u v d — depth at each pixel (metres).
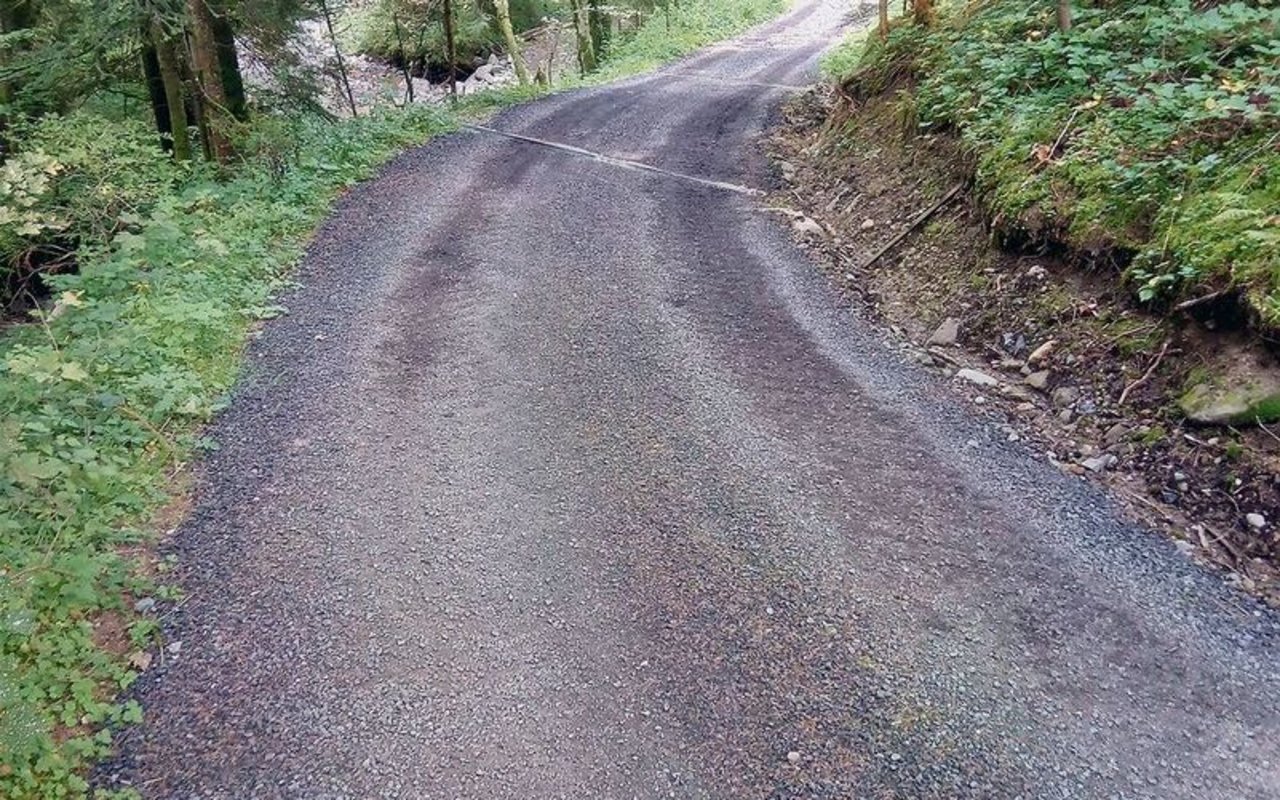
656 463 4.61
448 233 8.34
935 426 4.89
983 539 3.94
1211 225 4.55
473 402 5.30
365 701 3.19
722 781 2.83
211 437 4.99
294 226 8.30
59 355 4.61
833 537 3.98
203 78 9.40
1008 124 6.60
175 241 6.86
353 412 5.22
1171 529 3.90
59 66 9.66
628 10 23.89
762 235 8.12
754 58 19.42
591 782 2.84
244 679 3.31
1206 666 3.20
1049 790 2.75
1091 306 5.15
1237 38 5.73
